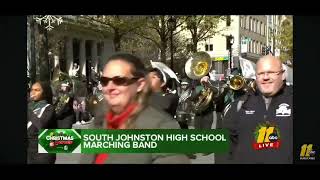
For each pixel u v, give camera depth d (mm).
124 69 2826
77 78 4297
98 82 4047
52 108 4379
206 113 4258
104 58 4312
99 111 3662
